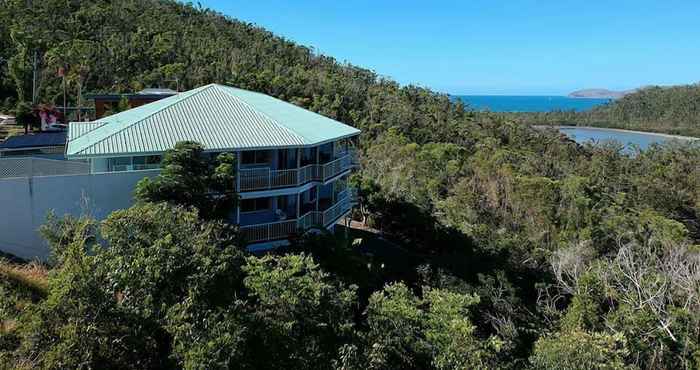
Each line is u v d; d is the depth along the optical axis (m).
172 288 10.73
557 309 22.27
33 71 54.16
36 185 16.23
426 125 70.94
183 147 16.69
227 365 9.23
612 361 15.66
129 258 10.85
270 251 19.75
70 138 19.59
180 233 12.05
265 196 20.72
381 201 32.69
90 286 9.71
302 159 24.00
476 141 71.25
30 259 15.92
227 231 15.50
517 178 44.88
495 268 23.92
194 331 9.71
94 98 41.69
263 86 65.44
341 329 12.34
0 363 8.83
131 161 19.12
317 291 12.24
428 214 32.47
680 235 39.59
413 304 14.57
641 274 20.66
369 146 55.22
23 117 39.34
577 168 69.62
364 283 18.69
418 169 46.34
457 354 13.05
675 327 18.70
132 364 9.75
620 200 50.97
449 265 24.09
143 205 13.95
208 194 16.70
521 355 17.84
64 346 8.84
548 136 85.12
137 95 41.47
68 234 12.79
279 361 11.09
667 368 18.38
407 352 13.15
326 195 26.81
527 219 39.41
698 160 74.75
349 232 31.36
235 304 10.84
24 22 62.53
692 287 20.56
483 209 39.53
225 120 21.59
